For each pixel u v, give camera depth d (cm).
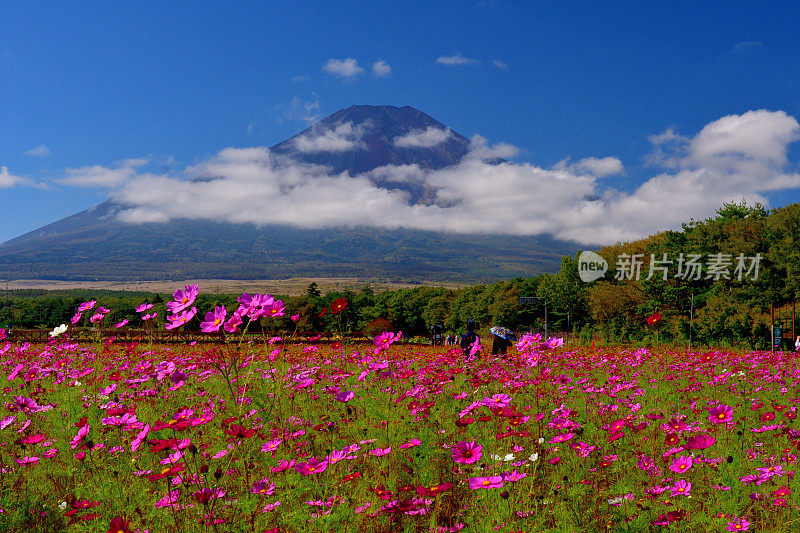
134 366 730
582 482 363
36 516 310
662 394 705
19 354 836
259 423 457
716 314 3441
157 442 297
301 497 338
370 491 332
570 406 574
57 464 383
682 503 333
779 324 3459
